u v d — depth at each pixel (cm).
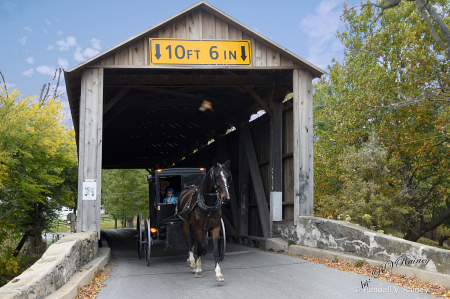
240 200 1478
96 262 791
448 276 552
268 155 1320
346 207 1406
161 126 2109
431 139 1628
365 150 1484
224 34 1062
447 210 1727
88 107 977
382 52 1873
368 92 1747
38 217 2452
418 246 628
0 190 1855
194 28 1048
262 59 1080
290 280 657
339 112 1900
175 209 892
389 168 1614
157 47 1023
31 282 414
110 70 1173
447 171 1622
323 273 705
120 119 1734
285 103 1216
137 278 718
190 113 1864
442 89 1510
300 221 1022
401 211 1451
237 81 1213
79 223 937
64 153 1997
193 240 806
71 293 509
